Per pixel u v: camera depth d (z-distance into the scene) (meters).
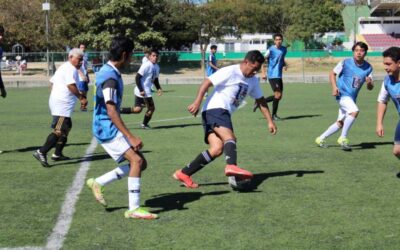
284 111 15.06
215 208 5.42
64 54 33.34
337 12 62.69
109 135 5.09
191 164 6.04
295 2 56.16
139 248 4.32
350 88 8.70
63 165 7.67
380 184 6.43
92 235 4.64
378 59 43.22
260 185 6.38
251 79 6.05
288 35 53.69
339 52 41.84
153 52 11.32
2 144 9.49
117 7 38.12
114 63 5.03
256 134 10.59
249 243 4.42
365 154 8.42
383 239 4.52
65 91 7.65
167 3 45.47
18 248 4.34
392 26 60.25
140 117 13.76
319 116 13.77
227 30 49.12
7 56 36.47
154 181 6.61
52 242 4.47
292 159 8.01
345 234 4.64
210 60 19.14
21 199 5.82
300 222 4.96
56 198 5.85
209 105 5.99
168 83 29.28
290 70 39.66
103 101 5.12
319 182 6.53
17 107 16.53
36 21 36.78
